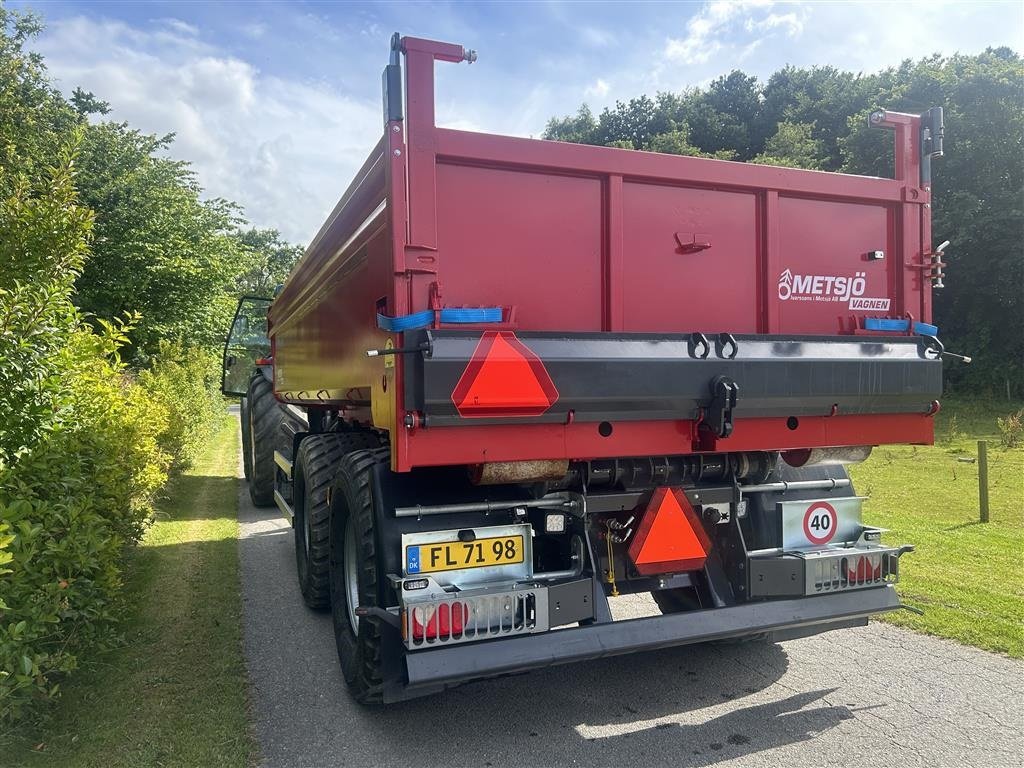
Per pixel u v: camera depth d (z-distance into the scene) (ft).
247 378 33.68
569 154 10.07
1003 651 13.87
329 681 12.93
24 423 10.85
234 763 9.87
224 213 82.43
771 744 10.59
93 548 11.30
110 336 13.79
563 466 10.03
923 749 10.36
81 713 11.10
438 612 9.33
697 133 172.04
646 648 10.23
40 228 11.31
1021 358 92.99
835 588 11.58
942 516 27.30
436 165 9.37
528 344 9.23
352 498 11.32
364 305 12.07
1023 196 90.27
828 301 12.00
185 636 14.56
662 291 10.84
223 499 30.96
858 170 103.76
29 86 71.20
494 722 11.40
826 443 11.55
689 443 10.60
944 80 97.25
